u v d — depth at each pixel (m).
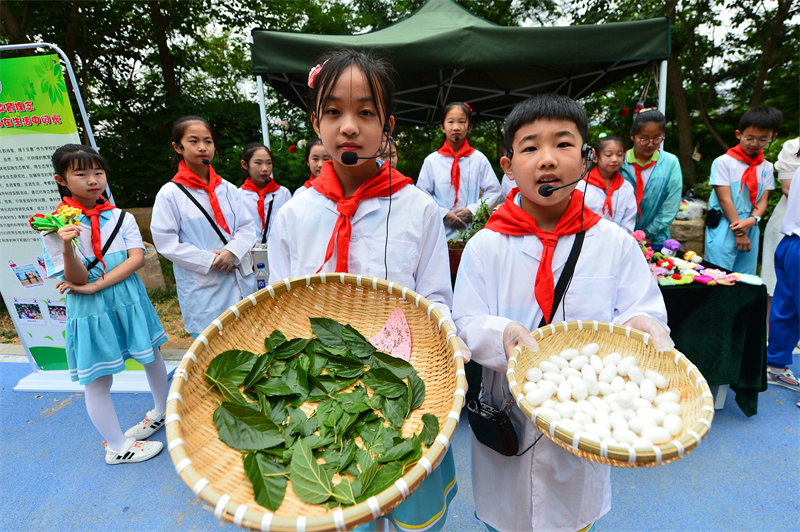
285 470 0.95
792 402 2.69
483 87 6.45
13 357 3.81
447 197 3.81
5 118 2.64
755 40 8.48
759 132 3.12
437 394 1.09
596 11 9.12
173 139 2.70
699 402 0.97
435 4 4.88
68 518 2.00
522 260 1.33
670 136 9.95
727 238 3.35
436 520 1.24
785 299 2.80
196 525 1.95
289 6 9.59
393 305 1.29
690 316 2.42
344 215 1.31
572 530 1.34
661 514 1.89
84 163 2.12
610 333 1.20
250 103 9.30
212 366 1.09
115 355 2.24
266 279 3.05
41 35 7.29
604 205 3.05
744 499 1.95
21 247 2.94
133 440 2.42
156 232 2.57
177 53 9.20
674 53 8.05
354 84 1.14
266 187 3.94
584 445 0.83
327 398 1.17
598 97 9.87
